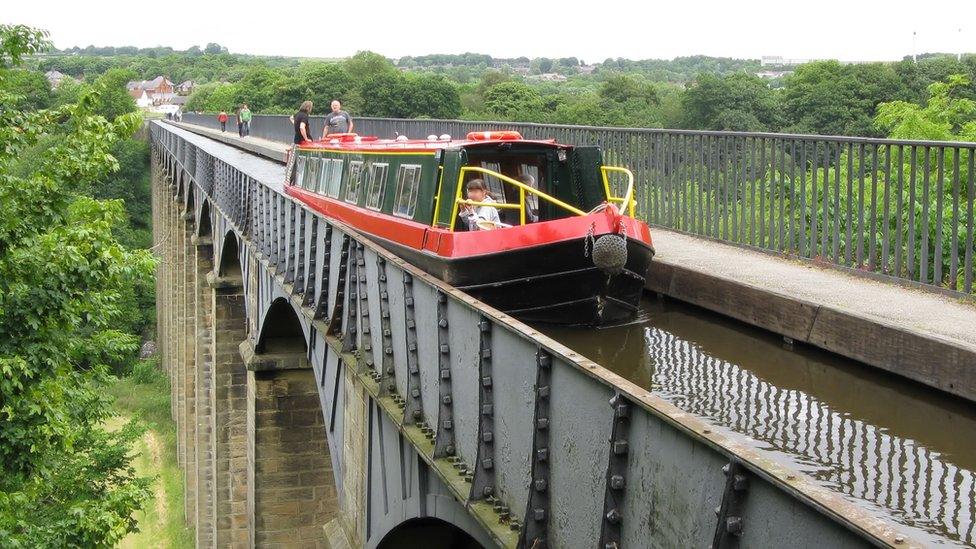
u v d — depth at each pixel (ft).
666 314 40.37
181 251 182.19
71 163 54.29
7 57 56.13
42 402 49.60
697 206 52.75
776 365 31.58
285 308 66.03
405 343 31.55
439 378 27.53
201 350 129.18
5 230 49.44
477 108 273.75
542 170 41.88
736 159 48.65
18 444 49.78
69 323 51.67
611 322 37.96
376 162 50.93
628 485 17.25
